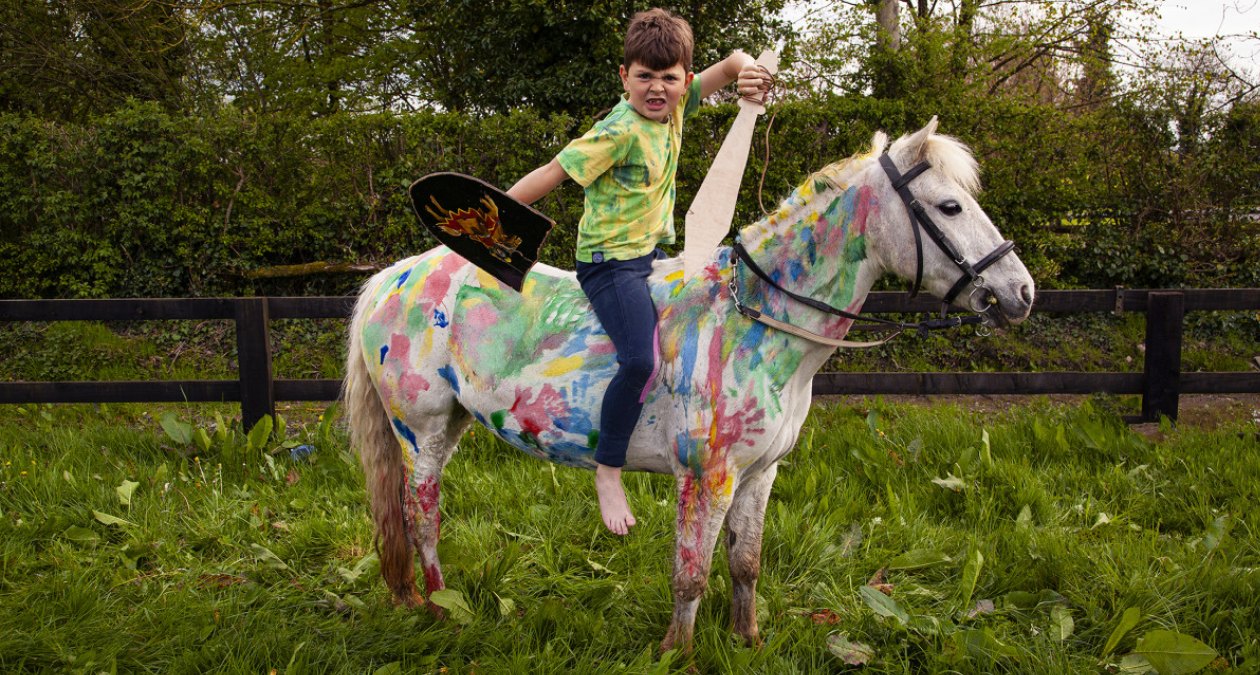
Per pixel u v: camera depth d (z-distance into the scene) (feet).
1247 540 10.82
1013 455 14.16
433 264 8.95
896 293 17.53
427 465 9.11
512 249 7.57
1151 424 17.26
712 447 7.44
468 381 8.49
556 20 32.01
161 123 25.62
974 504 12.15
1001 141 26.37
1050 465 14.03
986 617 9.30
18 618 8.66
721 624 9.09
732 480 7.59
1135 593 9.39
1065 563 10.04
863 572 10.43
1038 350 24.75
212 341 24.97
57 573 9.91
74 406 19.81
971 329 24.90
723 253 7.88
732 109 25.68
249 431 15.89
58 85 37.22
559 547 11.14
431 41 40.57
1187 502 12.60
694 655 8.15
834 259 7.44
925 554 10.26
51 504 11.96
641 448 7.89
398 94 45.47
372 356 9.08
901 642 8.59
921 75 27.32
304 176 27.02
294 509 12.50
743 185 25.91
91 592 9.34
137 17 37.65
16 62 35.70
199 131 26.20
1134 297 17.25
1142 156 26.81
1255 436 15.51
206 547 11.07
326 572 10.48
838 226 7.39
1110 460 14.33
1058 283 27.17
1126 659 8.02
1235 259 27.37
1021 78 37.68
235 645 8.36
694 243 7.12
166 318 16.06
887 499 12.35
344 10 41.60
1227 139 26.58
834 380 17.58
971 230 6.99
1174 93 26.53
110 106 37.99
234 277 26.81
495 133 25.94
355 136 26.45
